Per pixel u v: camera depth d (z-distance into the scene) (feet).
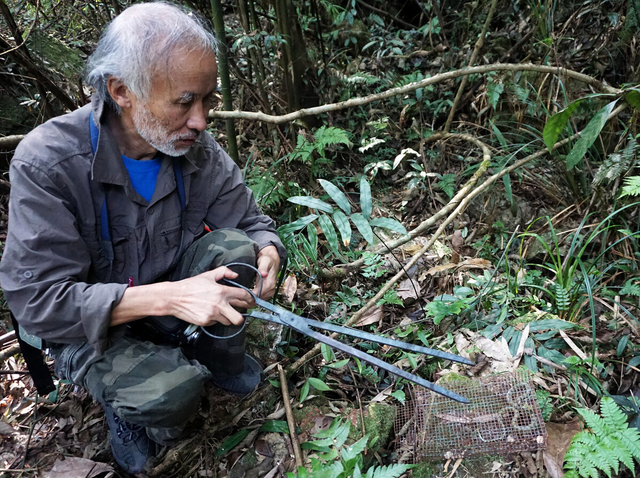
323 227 7.17
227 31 10.51
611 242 8.71
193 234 6.34
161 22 4.73
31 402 7.39
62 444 6.89
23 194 5.09
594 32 11.30
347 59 13.11
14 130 10.60
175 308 5.23
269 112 10.85
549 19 10.89
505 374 6.72
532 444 6.06
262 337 7.75
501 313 7.54
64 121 5.33
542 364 7.03
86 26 11.87
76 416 7.19
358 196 10.90
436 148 11.30
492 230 9.79
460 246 9.48
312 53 11.75
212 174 6.27
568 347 7.25
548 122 8.02
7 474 6.54
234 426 6.77
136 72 4.71
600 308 7.89
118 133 5.40
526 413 6.31
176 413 5.50
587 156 9.84
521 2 12.29
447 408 6.54
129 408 5.42
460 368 7.09
